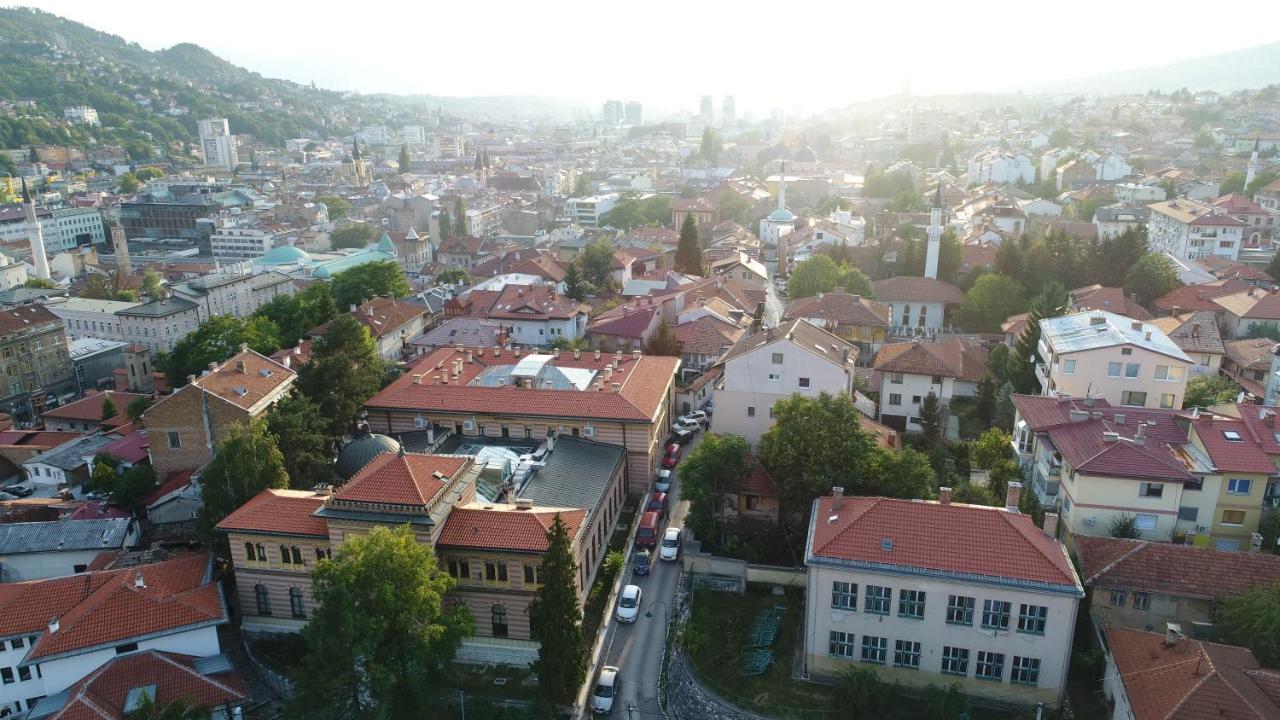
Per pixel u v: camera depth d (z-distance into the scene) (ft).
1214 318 420.36
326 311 490.08
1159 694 181.78
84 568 282.56
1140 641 200.95
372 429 344.90
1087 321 346.54
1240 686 177.68
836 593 214.90
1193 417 266.57
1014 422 347.97
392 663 209.46
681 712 220.84
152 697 217.36
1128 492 246.47
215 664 236.63
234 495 268.00
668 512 313.94
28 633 229.25
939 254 584.40
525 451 315.37
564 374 352.08
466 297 559.79
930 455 322.14
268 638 252.01
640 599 263.49
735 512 289.74
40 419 498.69
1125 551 224.33
